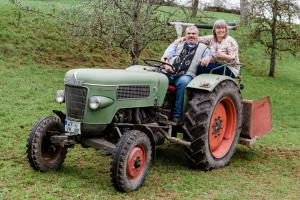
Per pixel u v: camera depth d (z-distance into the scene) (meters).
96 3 10.95
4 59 13.48
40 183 5.73
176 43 7.22
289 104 14.66
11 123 8.48
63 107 10.11
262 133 7.97
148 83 6.32
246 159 7.79
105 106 5.82
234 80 7.27
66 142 5.97
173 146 8.14
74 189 5.61
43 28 16.36
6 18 16.33
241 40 20.56
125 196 5.57
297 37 19.34
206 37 7.51
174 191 5.85
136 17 11.09
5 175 5.91
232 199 5.64
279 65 22.25
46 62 14.36
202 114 6.68
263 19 19.28
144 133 5.90
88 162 6.82
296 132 10.67
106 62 15.79
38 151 6.01
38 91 11.25
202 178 6.45
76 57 15.44
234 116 7.37
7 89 10.97
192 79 6.85
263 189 6.19
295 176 6.96
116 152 5.59
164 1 11.65
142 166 5.93
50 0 21.00
